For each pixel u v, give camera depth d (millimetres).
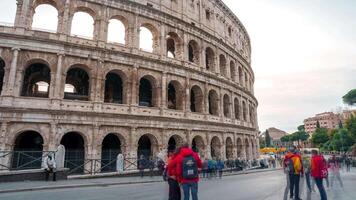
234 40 78062
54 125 39781
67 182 30781
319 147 190250
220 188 27344
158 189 26750
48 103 40281
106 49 45438
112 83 52969
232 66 74438
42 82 53844
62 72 42094
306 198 19938
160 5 54906
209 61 65438
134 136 45750
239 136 69688
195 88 59531
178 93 54750
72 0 45281
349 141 142125
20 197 21375
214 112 62750
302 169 18812
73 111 40969
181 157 13578
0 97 37781
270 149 117250
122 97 52125
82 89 51031
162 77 51406
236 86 70125
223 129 61906
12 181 29703
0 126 37094
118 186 29938
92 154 41750
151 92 56438
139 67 48812
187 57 57312
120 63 46844
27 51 40750
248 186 28922
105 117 43531
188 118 53438
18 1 41625
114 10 48688
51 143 39156
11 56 39688
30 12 42375
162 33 53406
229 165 59406
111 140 52000
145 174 42250
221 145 60906
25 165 36969
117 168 40625
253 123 83250
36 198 20906
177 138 52875
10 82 38562
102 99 44281
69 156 42188
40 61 42000
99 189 26969
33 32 41250
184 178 13156
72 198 21016
